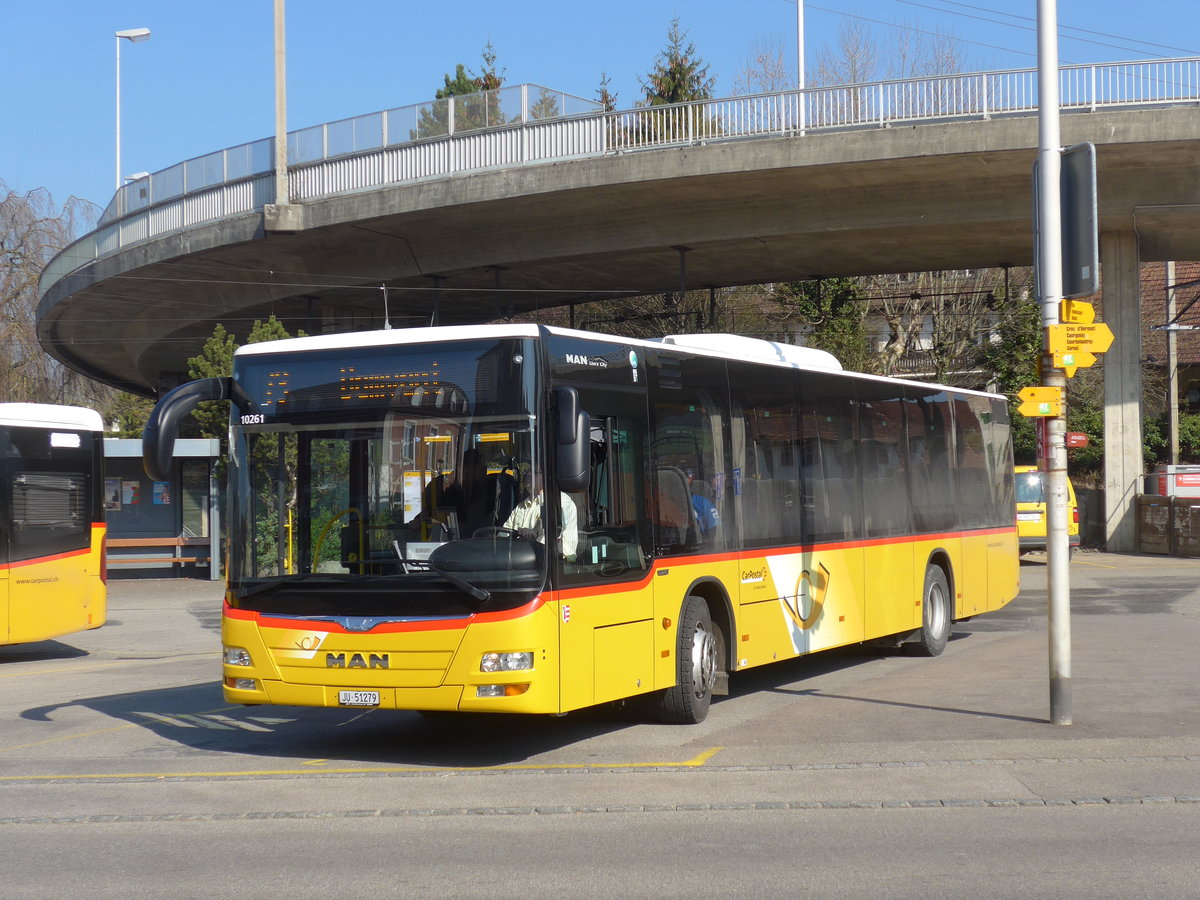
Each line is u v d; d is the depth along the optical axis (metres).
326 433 9.11
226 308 41.50
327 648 8.80
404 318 44.62
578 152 30.48
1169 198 31.11
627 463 9.66
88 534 17.05
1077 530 33.00
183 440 29.69
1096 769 8.60
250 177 33.91
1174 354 41.69
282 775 8.82
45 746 10.20
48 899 5.91
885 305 45.56
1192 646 15.18
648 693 10.39
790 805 7.71
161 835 7.16
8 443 16.11
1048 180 9.91
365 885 6.09
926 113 28.56
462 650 8.45
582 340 9.28
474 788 8.32
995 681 12.55
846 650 15.66
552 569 8.62
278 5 33.19
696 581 10.43
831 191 31.22
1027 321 39.78
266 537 9.16
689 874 6.24
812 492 12.55
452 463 8.77
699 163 29.53
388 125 32.31
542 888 6.02
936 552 15.23
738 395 11.41
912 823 7.27
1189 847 6.70
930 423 15.44
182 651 17.95
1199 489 35.03
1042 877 6.14
